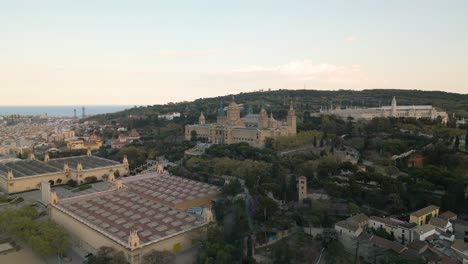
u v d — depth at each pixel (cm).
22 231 18750
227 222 18912
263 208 19800
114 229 17975
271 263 16112
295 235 18175
